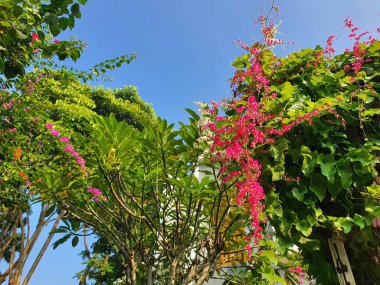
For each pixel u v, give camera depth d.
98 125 2.85
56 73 4.99
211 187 2.75
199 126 2.71
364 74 2.72
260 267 2.89
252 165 2.31
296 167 2.60
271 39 2.71
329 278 2.50
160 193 3.47
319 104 2.56
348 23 2.91
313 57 2.94
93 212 3.00
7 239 8.85
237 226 2.71
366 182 2.50
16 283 8.24
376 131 2.61
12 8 2.14
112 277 7.44
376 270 2.28
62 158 3.54
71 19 2.24
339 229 2.32
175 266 2.72
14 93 4.87
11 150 5.34
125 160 2.77
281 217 2.41
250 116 2.38
